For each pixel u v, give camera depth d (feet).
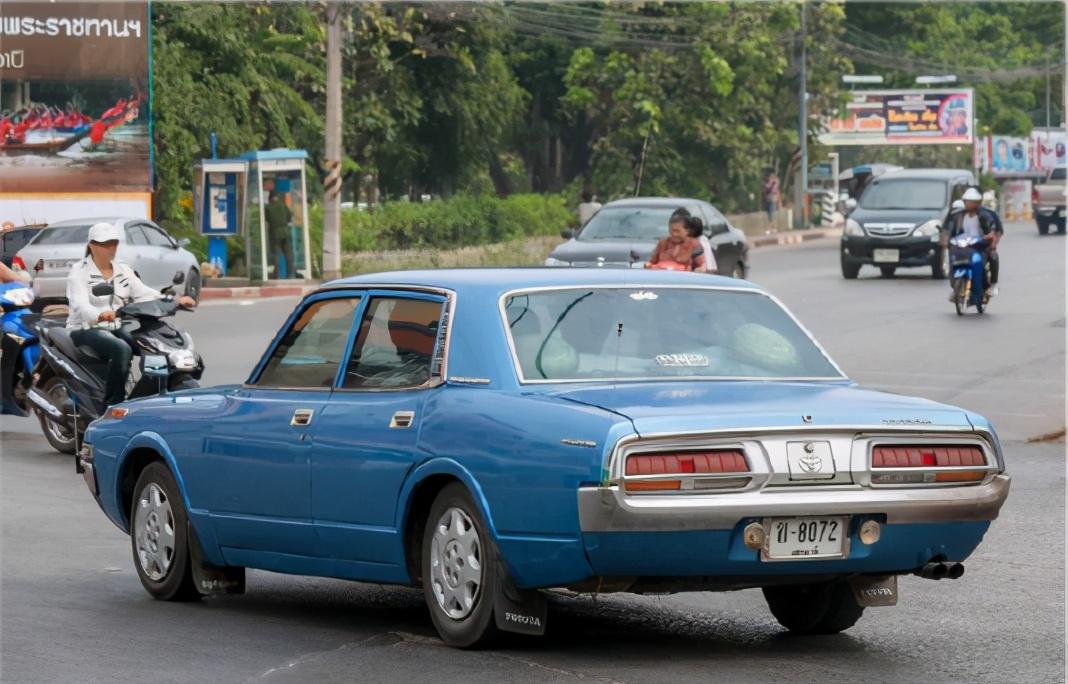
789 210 509.76
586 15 447.01
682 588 56.44
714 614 68.95
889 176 299.58
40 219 293.43
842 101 531.50
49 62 292.40
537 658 59.57
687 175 464.24
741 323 64.34
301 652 61.52
